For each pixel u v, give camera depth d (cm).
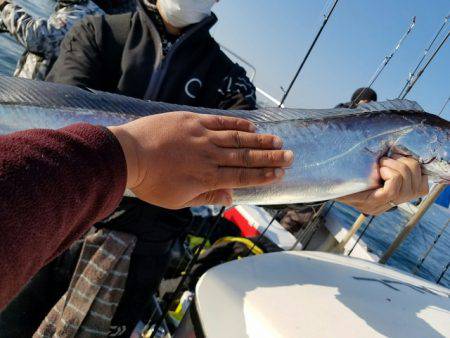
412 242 865
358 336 117
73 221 51
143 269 198
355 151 188
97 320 175
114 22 196
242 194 160
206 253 278
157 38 195
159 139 76
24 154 46
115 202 60
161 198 80
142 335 208
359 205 189
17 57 673
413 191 182
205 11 196
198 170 80
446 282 672
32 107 141
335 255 184
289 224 432
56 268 201
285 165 89
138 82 192
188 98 201
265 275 135
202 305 114
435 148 203
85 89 154
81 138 55
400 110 204
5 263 39
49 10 838
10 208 40
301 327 112
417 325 136
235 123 89
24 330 192
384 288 156
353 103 317
